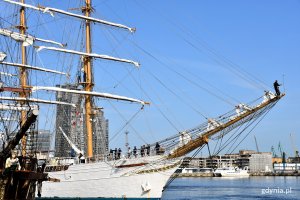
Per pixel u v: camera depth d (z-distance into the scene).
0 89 41.84
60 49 63.97
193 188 114.31
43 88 58.91
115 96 61.16
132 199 51.06
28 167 39.25
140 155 52.41
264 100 48.62
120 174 52.00
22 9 71.75
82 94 62.41
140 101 60.34
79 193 54.75
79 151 59.44
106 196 52.53
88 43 66.25
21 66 64.50
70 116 72.38
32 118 32.81
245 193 85.62
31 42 50.94
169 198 70.81
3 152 34.84
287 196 74.31
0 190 34.28
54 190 57.25
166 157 50.84
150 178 50.91
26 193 36.91
